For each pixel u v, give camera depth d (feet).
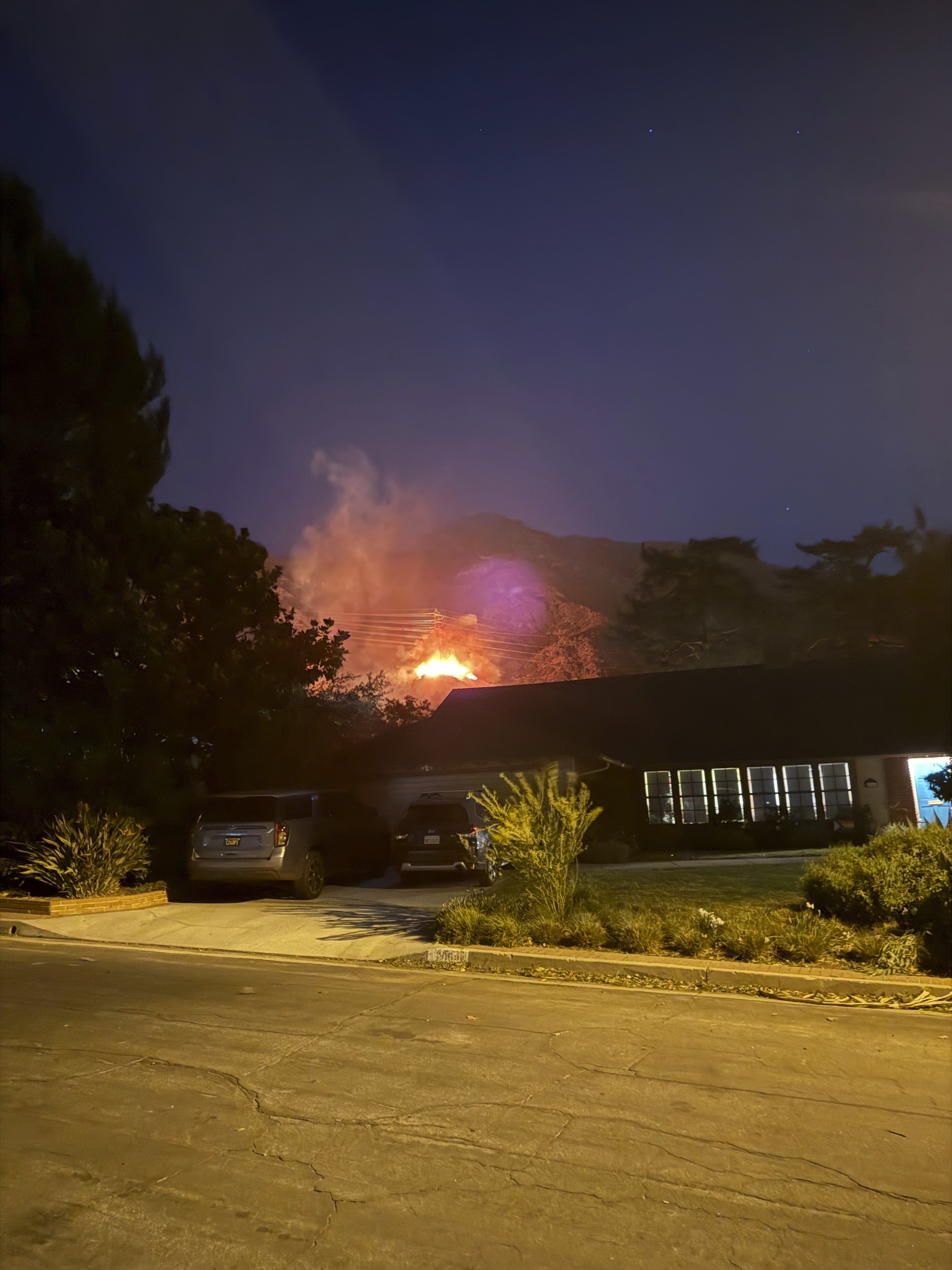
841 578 148.97
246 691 64.75
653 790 83.35
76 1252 12.37
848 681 87.25
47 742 51.08
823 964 29.89
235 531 67.92
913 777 76.28
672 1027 23.70
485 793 39.83
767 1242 12.73
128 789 53.21
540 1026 23.73
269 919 41.37
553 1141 16.07
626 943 32.63
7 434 52.80
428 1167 14.99
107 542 56.39
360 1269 11.99
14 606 53.72
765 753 78.95
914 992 26.71
